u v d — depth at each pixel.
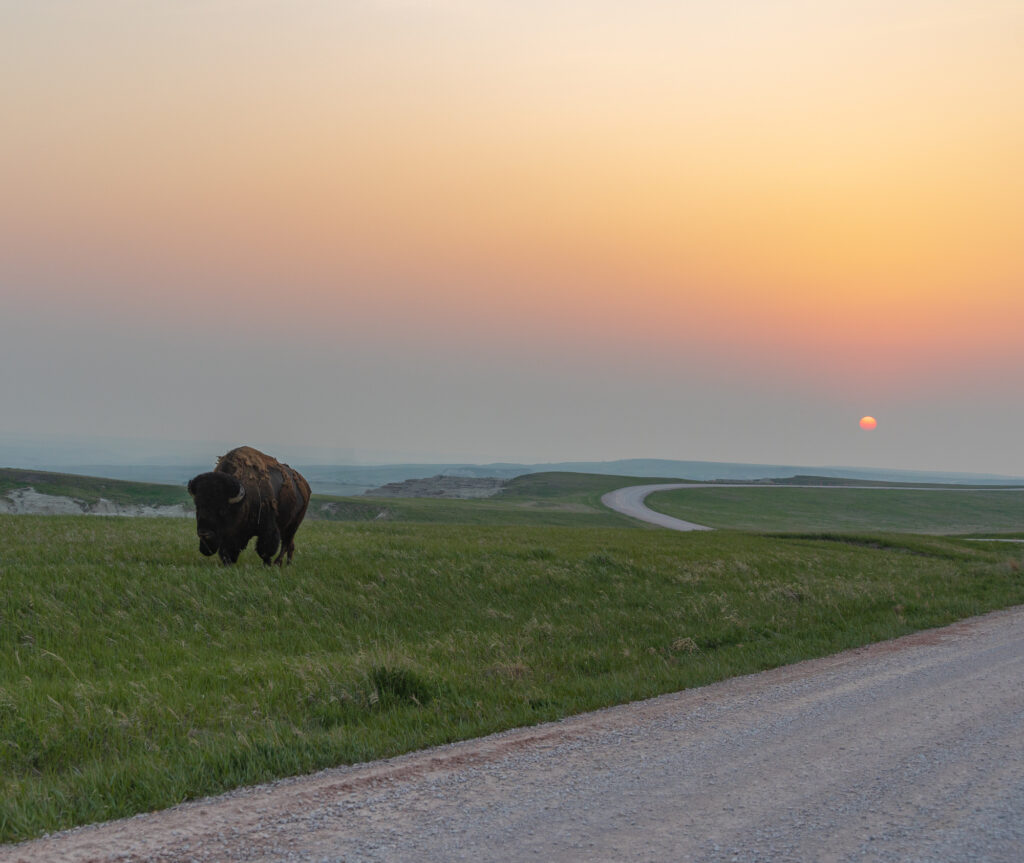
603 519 98.12
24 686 8.52
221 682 9.23
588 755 6.73
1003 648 12.63
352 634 12.70
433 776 6.13
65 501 82.56
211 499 15.92
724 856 4.51
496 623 14.30
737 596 17.98
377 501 97.81
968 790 5.63
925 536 53.56
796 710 8.39
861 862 4.39
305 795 5.71
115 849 4.71
